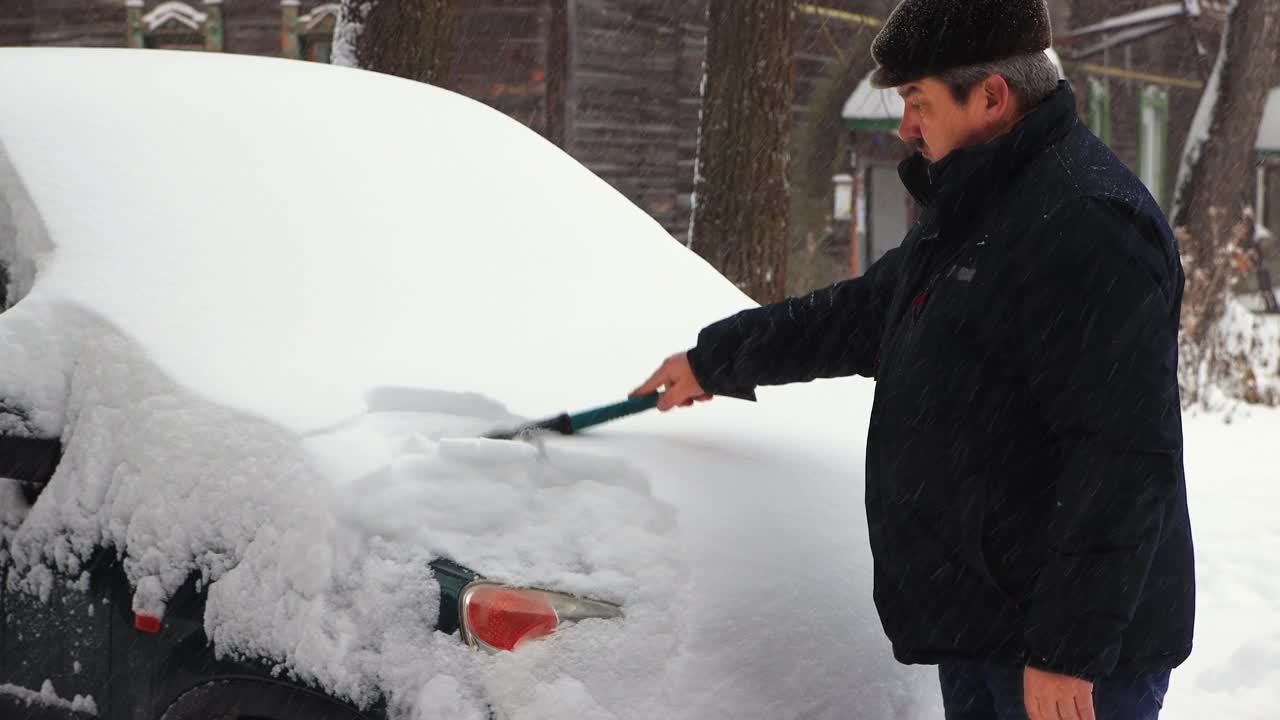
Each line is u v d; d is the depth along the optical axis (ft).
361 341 8.83
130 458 8.12
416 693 6.81
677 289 10.97
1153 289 6.31
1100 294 6.31
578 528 7.09
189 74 11.10
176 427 7.98
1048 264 6.45
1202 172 41.63
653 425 8.46
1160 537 6.36
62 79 10.52
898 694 7.95
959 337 6.72
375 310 9.25
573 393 8.79
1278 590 15.66
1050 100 6.79
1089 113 63.21
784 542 7.41
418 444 7.52
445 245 10.23
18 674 8.65
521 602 6.74
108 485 8.20
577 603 6.79
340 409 7.87
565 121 37.24
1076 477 6.28
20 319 8.75
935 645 6.91
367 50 23.77
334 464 7.35
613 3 38.73
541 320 9.76
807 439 8.63
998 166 6.76
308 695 7.13
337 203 10.18
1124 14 62.03
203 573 7.69
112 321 8.56
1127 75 67.10
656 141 40.63
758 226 23.99
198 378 8.15
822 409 9.50
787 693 7.17
